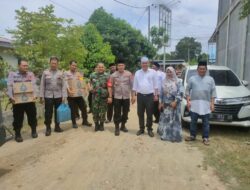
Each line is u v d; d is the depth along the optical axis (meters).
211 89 4.27
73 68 5.17
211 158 3.63
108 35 19.77
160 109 4.54
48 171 3.19
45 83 4.67
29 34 7.87
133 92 4.70
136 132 4.90
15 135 4.38
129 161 3.50
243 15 4.91
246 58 7.68
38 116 6.00
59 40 8.20
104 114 4.92
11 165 3.38
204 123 4.26
